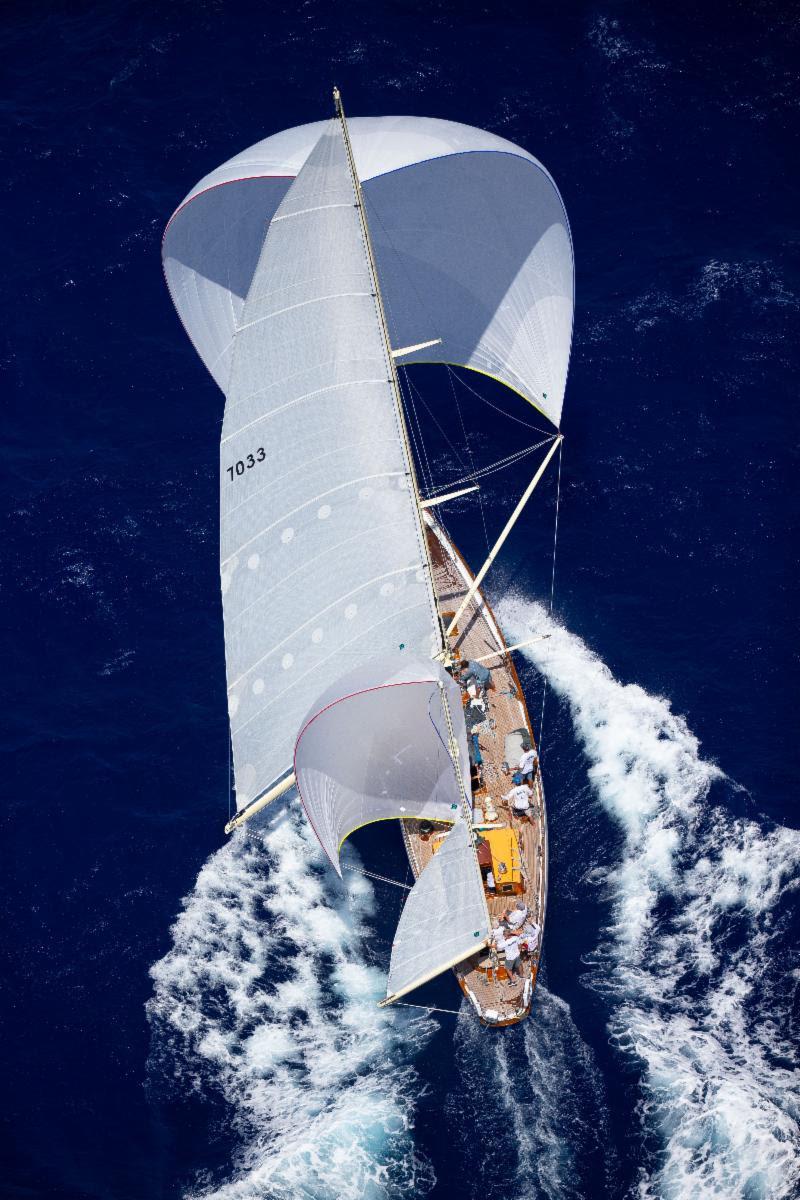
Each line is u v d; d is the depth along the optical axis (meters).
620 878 52.19
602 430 63.94
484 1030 48.72
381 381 49.34
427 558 49.25
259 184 55.88
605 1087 47.19
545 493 62.28
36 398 66.25
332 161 48.38
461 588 57.66
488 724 54.00
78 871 53.53
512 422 64.69
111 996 50.44
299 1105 47.62
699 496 61.94
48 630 59.84
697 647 58.09
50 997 50.44
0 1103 48.06
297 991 50.31
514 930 48.78
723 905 51.34
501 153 52.56
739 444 63.25
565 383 58.25
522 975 48.50
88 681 58.66
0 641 59.66
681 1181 44.94
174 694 58.19
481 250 56.38
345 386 49.38
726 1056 47.66
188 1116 47.66
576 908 51.59
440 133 54.00
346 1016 49.62
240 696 52.16
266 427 50.56
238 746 52.47
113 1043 49.38
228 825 51.91
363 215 48.91
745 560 60.22
